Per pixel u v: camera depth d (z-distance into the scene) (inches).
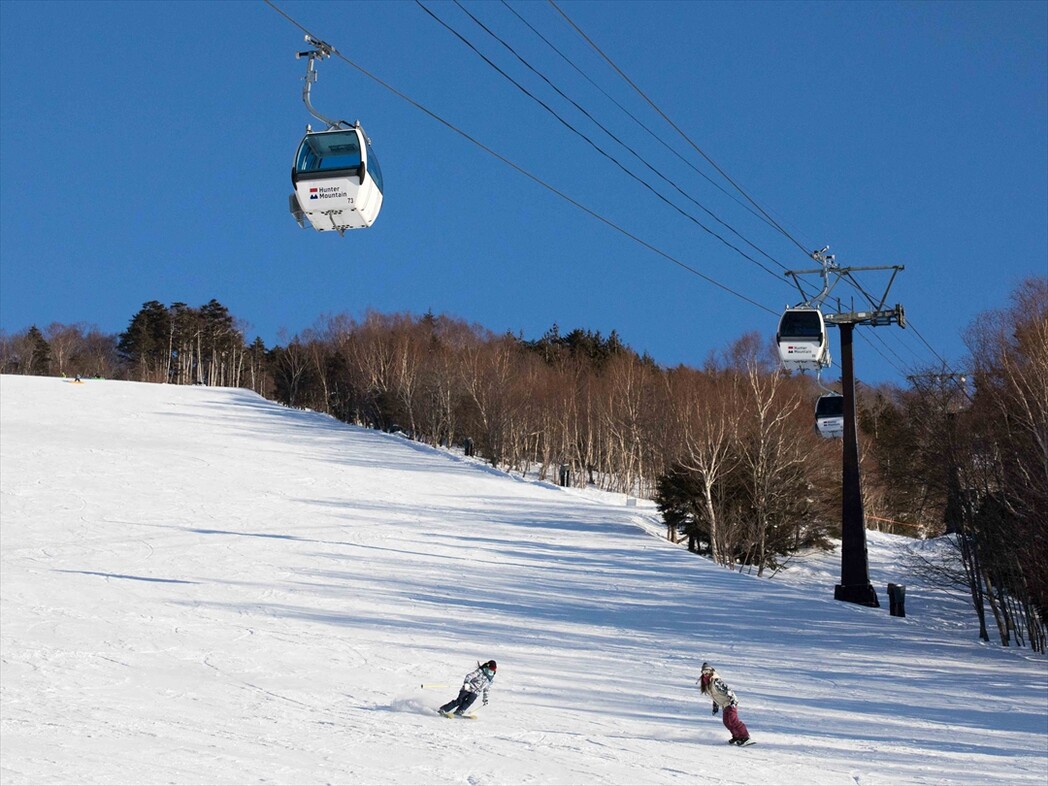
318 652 900.0
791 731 684.7
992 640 1285.7
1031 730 725.9
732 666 946.1
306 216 665.0
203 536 1594.5
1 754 527.5
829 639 1121.4
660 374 3846.0
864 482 2386.8
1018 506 1264.8
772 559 1942.7
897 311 1392.7
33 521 1660.9
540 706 735.1
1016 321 1385.3
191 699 704.4
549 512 2044.8
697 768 563.5
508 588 1314.0
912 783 551.2
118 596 1135.0
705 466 1918.1
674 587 1390.3
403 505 2028.8
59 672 777.6
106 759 525.7
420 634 1007.6
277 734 606.2
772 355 2385.6
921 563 1823.3
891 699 832.3
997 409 1359.5
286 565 1391.5
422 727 642.8
